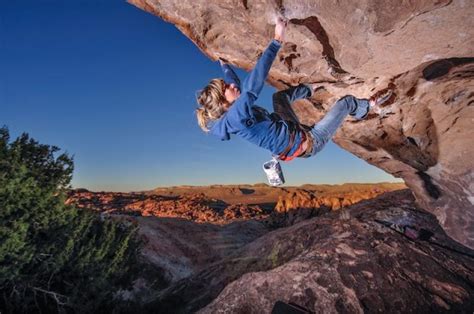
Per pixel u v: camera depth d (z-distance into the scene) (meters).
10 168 6.32
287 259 8.10
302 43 3.82
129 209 33.75
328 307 5.32
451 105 4.33
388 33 2.96
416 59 3.35
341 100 3.34
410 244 6.96
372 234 7.34
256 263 8.58
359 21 3.01
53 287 7.08
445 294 5.61
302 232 8.80
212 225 18.55
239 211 33.78
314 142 3.04
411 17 2.74
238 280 6.24
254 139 2.83
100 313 7.56
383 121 5.27
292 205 24.16
